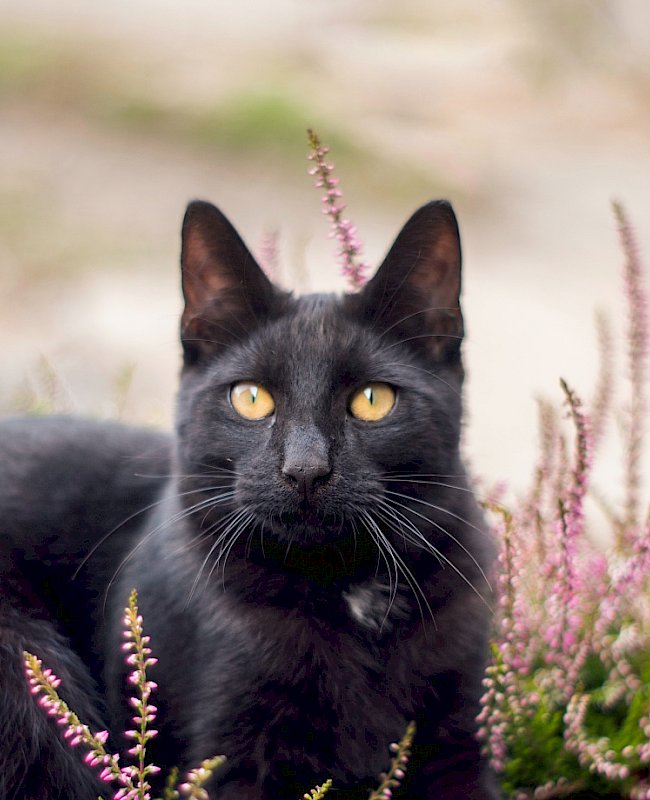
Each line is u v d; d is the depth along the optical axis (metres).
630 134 3.28
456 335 0.77
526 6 4.02
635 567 0.78
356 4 4.19
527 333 1.80
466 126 3.22
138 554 0.79
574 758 0.79
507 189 2.71
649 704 0.79
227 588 0.75
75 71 2.98
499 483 0.89
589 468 0.77
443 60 3.71
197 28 3.84
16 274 1.91
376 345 0.76
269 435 0.74
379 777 0.75
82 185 2.36
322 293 0.79
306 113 2.74
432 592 0.75
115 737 0.78
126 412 1.09
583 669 0.82
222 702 0.74
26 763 0.75
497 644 0.77
